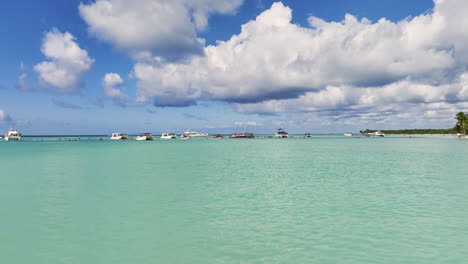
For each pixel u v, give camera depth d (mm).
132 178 23125
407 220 12133
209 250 9328
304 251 9172
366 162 34344
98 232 11055
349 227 11336
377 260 8555
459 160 35969
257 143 96375
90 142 107875
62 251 9430
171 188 19094
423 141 101688
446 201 15281
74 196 16906
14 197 16750
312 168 29062
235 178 23031
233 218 12578
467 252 9055
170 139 143000
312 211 13531
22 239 10453
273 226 11508
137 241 10141
